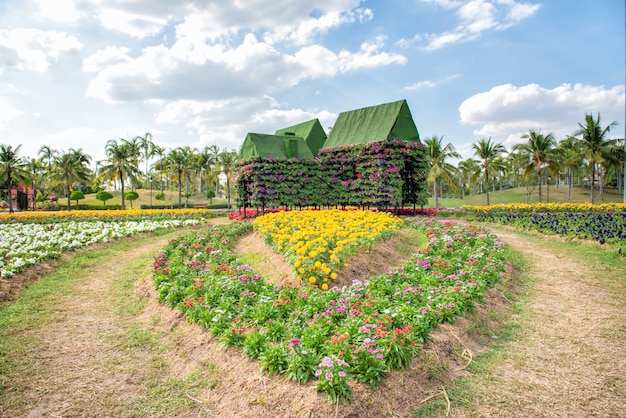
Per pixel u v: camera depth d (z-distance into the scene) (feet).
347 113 80.74
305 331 17.97
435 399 15.56
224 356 18.45
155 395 16.42
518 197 190.08
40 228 59.98
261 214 70.54
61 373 17.93
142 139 163.12
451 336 19.88
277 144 74.08
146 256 41.81
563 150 142.10
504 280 29.43
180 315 23.26
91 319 24.34
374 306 21.26
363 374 15.38
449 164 122.62
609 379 17.02
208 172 175.63
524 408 15.16
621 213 73.77
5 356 19.07
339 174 74.95
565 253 40.45
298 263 27.58
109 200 215.10
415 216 67.31
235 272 29.76
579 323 23.04
